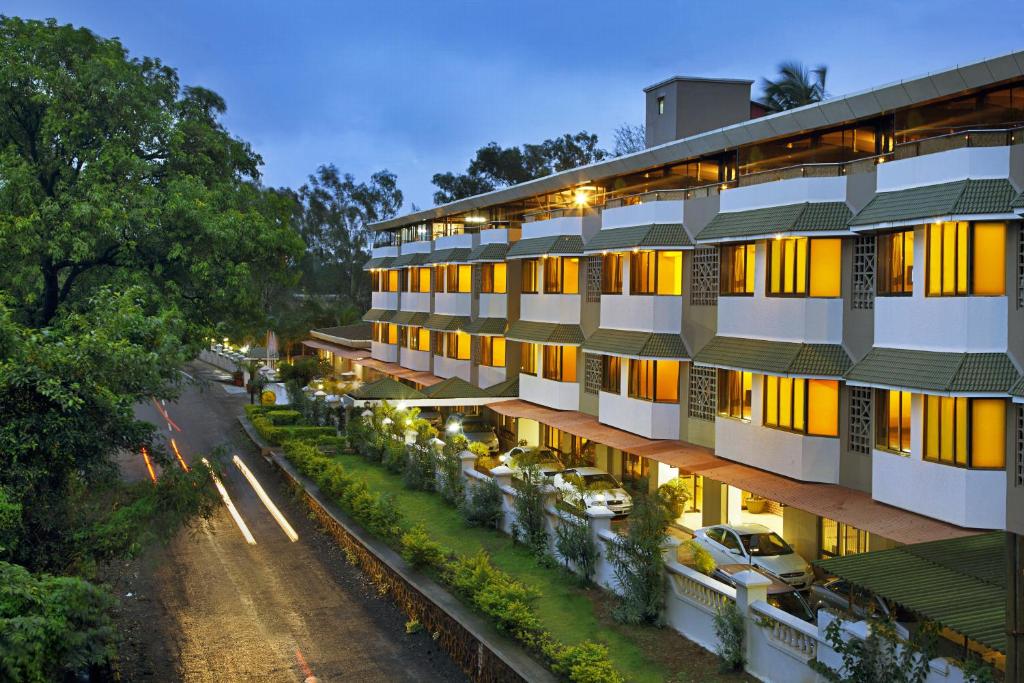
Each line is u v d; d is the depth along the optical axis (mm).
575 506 19156
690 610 15188
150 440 15391
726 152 24750
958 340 15867
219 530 24609
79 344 13688
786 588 16891
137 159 27594
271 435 36656
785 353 19859
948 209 15539
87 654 11555
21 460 12969
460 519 23922
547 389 32500
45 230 25891
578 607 16859
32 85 26656
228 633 17062
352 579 20609
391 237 56188
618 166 28938
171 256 27812
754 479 20250
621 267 26875
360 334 64188
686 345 24719
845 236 19031
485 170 76438
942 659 10453
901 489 17000
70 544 13594
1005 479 15398
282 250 32812
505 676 13969
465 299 42219
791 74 47562
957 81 16953
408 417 32594
